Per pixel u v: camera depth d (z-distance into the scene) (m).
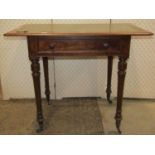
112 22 1.85
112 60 1.85
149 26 1.84
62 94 2.09
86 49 1.33
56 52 1.34
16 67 1.99
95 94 2.09
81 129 1.59
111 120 1.71
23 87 2.06
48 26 1.60
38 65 1.39
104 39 1.31
